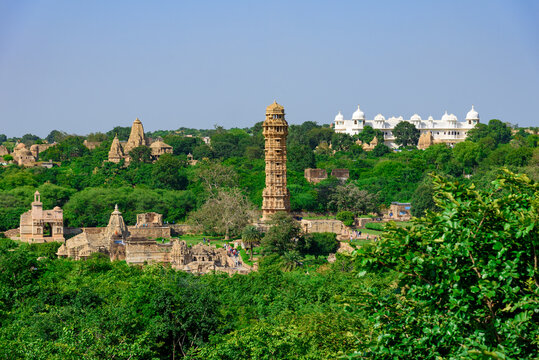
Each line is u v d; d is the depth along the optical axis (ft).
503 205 194.90
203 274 597.93
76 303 376.48
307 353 299.38
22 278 451.12
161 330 339.77
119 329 318.24
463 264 193.67
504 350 172.35
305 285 474.08
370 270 206.69
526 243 189.47
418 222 212.43
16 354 294.66
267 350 298.97
